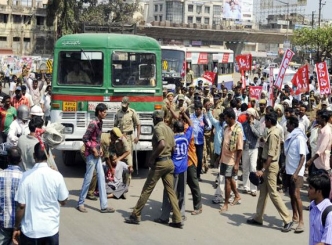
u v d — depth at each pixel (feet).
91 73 39.52
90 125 31.12
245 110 40.98
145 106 40.01
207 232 29.01
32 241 18.97
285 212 29.58
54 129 25.22
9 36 228.22
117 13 240.73
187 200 35.99
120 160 35.37
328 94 53.83
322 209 16.61
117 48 39.58
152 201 35.01
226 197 33.14
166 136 28.63
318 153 32.37
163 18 385.09
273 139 29.25
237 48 326.44
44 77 77.77
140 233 28.30
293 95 61.16
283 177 38.86
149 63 40.45
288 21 369.71
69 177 40.55
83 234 27.71
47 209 19.10
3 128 38.78
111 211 31.81
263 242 27.68
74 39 39.55
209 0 393.91
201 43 310.24
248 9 378.94
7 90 104.78
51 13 205.98
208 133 44.52
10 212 20.25
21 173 20.62
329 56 205.98
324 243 16.12
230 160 32.76
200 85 70.69
